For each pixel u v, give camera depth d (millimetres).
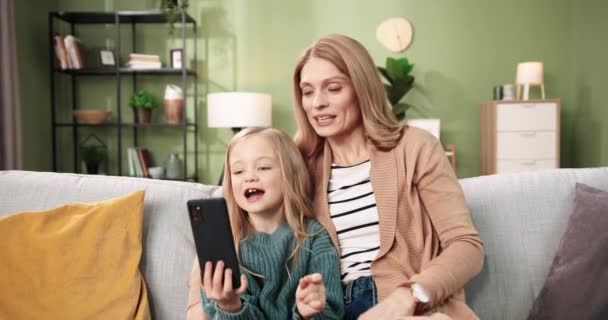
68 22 4609
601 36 4004
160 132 4672
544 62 4527
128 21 4535
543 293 1285
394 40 4535
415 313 1033
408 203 1188
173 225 1422
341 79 1218
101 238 1320
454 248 1088
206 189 1507
